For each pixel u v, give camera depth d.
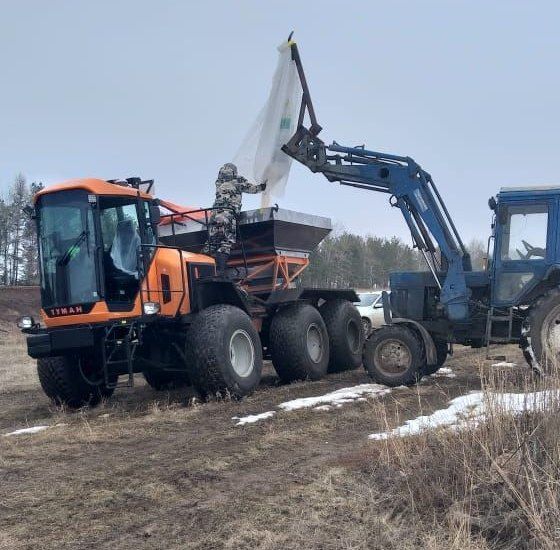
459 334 9.42
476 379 9.40
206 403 8.25
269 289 10.48
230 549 3.65
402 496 4.20
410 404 7.42
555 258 8.60
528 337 8.30
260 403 7.96
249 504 4.33
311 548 3.63
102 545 3.80
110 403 9.21
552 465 3.91
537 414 4.52
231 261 10.70
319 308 11.70
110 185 8.45
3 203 60.16
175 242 10.48
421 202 9.52
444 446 4.59
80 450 6.09
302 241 11.16
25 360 18.41
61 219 8.34
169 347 9.05
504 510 3.82
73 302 8.19
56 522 4.20
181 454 5.71
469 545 3.51
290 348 9.91
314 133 10.01
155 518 4.18
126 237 8.43
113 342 8.05
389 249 59.94
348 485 4.56
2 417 8.73
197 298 8.95
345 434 6.17
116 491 4.76
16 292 41.47
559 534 3.42
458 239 9.90
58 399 8.99
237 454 5.58
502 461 4.17
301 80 10.12
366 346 9.08
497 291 8.86
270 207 10.13
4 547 3.82
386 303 9.56
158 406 8.52
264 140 10.43
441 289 9.29
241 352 8.55
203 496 4.56
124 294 8.23
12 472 5.44
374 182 9.81
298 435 6.19
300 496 4.41
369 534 3.77
